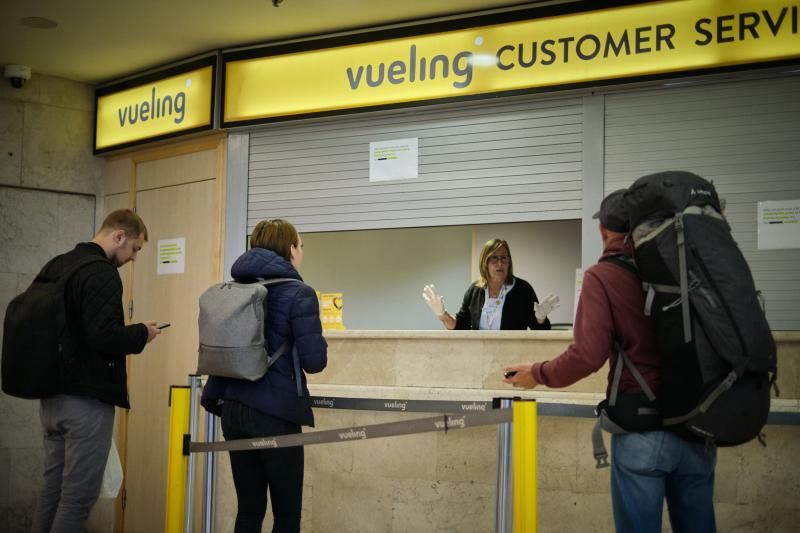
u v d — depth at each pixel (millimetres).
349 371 5160
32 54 6520
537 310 5340
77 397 4285
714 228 2857
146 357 6660
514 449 3316
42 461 6766
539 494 4637
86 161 7094
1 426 6641
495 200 5496
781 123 4809
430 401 4711
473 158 5574
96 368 4305
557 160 5332
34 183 6855
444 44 5594
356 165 5926
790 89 4797
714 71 4871
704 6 4906
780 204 4781
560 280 7766
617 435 3053
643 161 5109
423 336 4938
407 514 4969
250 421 3740
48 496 4398
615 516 3064
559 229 7820
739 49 4824
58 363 4223
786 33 4730
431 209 5680
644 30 5043
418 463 4957
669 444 2938
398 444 5020
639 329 3012
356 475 5133
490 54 5457
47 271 4438
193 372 6379
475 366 4820
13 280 6770
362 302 8477
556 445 4617
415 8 5539
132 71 6859
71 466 4281
